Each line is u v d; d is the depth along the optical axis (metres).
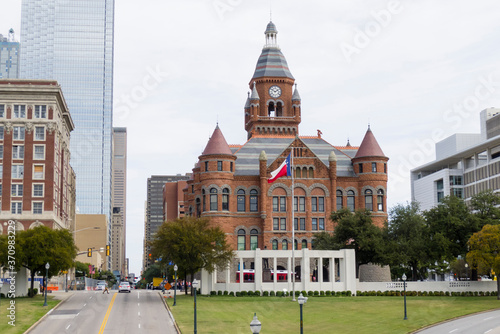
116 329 55.50
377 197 121.44
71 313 67.06
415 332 55.78
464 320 63.25
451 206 95.31
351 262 91.50
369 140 124.19
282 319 63.66
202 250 86.75
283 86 141.00
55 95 122.56
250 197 120.31
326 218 120.25
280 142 128.62
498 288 82.81
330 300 81.19
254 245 118.81
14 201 119.25
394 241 95.50
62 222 138.12
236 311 68.88
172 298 83.38
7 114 121.31
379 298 84.50
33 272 84.19
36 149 121.31
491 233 82.31
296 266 117.38
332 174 121.19
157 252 87.56
